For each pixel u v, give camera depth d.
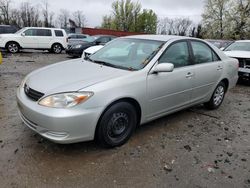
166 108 3.79
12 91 5.65
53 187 2.50
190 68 4.02
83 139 2.88
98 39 14.56
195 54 4.22
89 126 2.85
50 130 2.74
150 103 3.47
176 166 2.97
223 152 3.38
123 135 3.31
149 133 3.76
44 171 2.72
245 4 32.41
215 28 34.12
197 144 3.54
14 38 14.66
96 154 3.10
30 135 3.47
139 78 3.25
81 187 2.52
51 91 2.81
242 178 2.83
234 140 3.76
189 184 2.67
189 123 4.28
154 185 2.62
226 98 6.12
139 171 2.83
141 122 3.48
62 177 2.65
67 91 2.76
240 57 7.59
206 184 2.68
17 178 2.59
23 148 3.13
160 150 3.30
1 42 14.43
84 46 13.52
